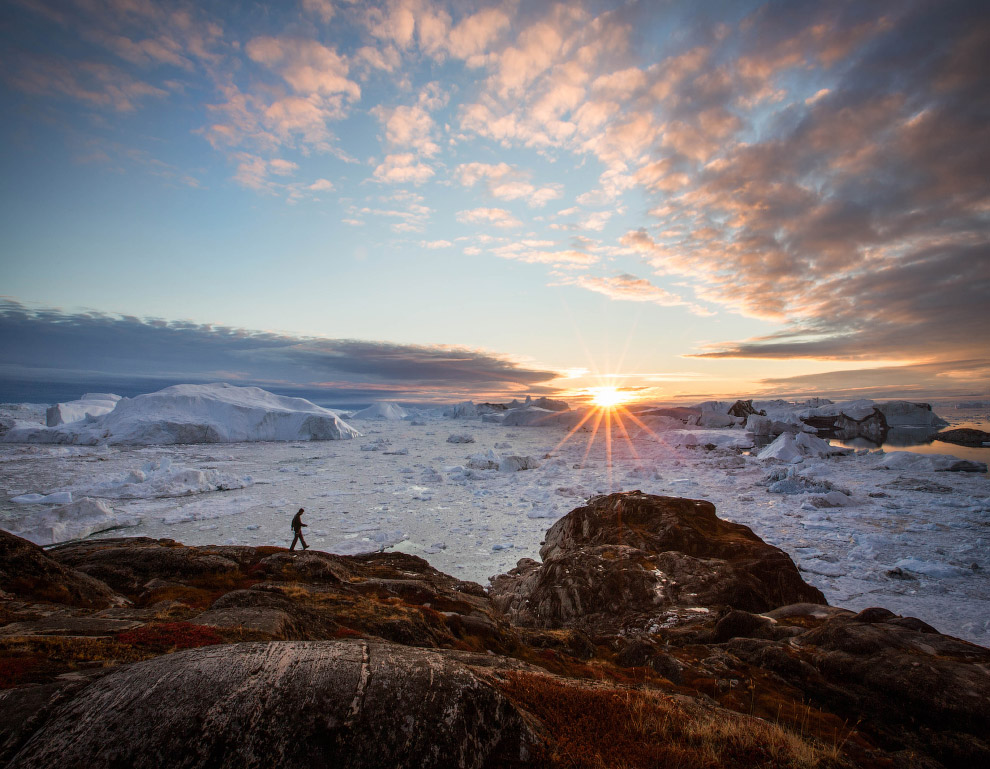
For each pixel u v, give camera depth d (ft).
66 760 9.05
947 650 25.43
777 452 175.01
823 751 16.43
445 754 10.32
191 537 82.58
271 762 9.26
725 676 26.05
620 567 49.39
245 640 19.51
